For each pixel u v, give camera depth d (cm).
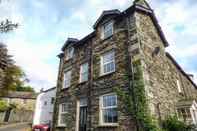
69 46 1945
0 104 2958
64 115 1617
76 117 1412
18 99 4375
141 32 1227
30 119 3819
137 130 939
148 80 1078
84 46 1689
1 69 929
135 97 1013
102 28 1523
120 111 1076
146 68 1109
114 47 1312
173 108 1323
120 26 1344
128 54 1174
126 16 1332
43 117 2536
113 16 1413
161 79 1291
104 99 1234
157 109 1067
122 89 1114
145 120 929
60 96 1791
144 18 1346
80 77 1579
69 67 1822
